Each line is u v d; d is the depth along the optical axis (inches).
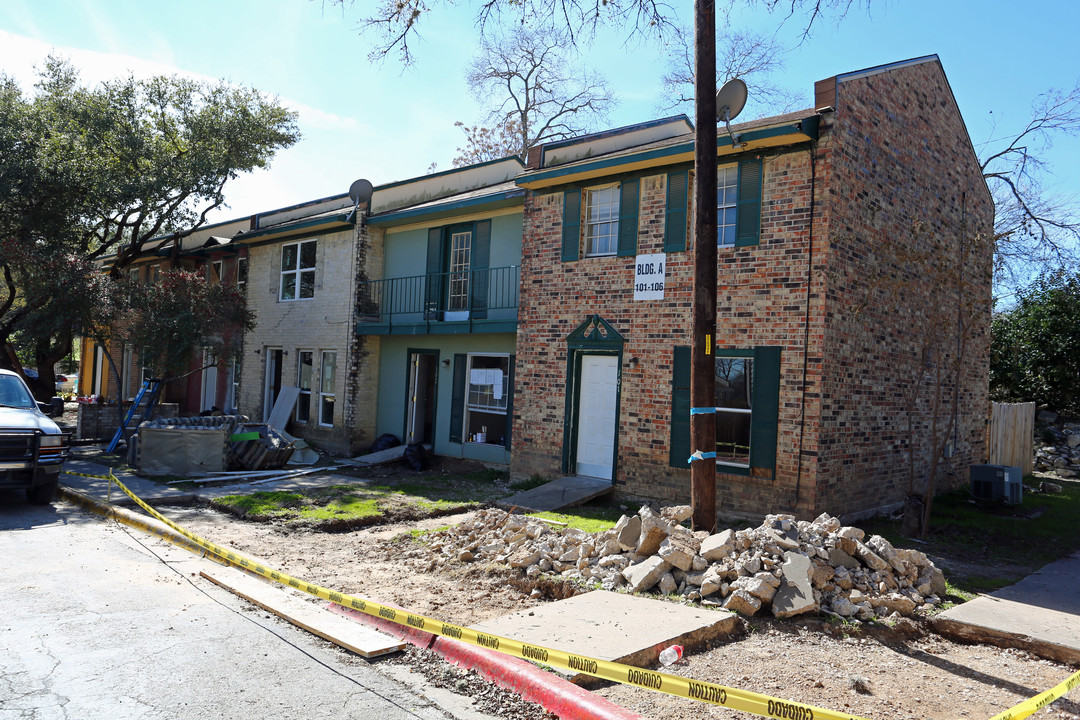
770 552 259.8
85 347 1214.3
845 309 402.9
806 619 237.5
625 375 470.3
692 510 308.3
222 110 801.6
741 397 419.5
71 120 755.4
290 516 400.8
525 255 535.2
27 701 163.2
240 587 259.4
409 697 176.9
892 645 224.2
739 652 210.4
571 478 492.1
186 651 199.6
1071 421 801.6
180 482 503.2
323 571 297.0
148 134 789.2
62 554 299.7
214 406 890.7
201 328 701.3
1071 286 792.3
